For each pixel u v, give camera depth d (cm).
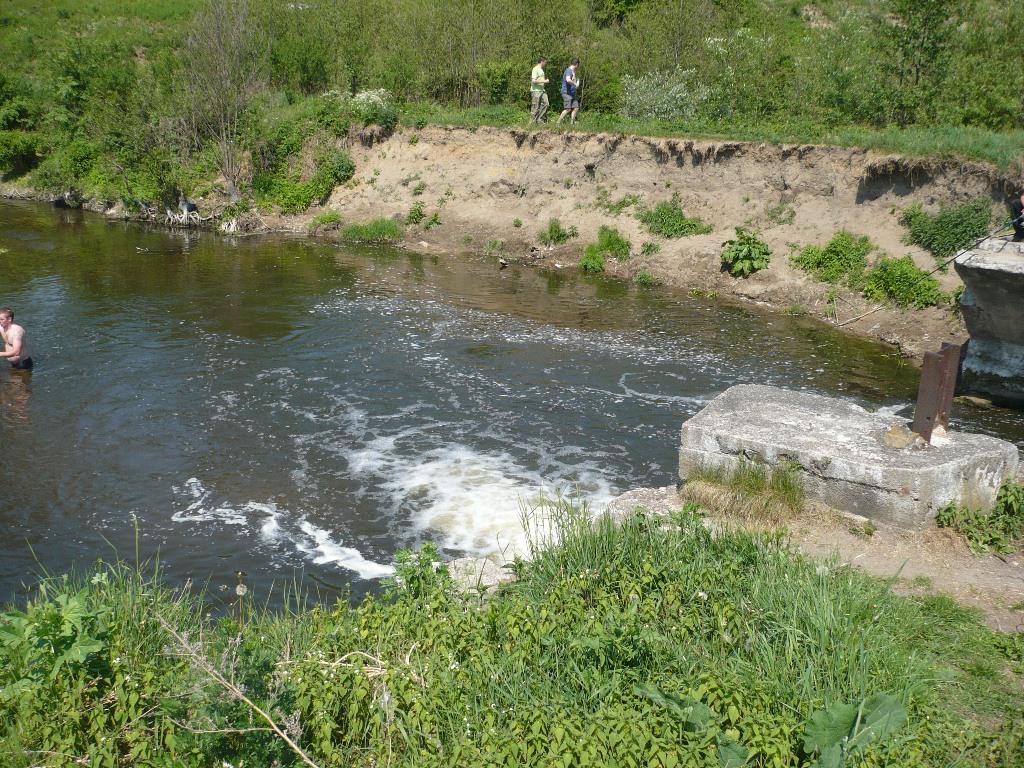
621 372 1528
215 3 2956
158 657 558
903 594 673
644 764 436
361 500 1055
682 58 2942
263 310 1861
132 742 468
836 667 526
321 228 2738
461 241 2544
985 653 589
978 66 2306
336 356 1577
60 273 2133
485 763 444
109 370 1482
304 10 3472
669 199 2353
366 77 3192
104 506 1043
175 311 1838
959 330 1700
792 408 925
